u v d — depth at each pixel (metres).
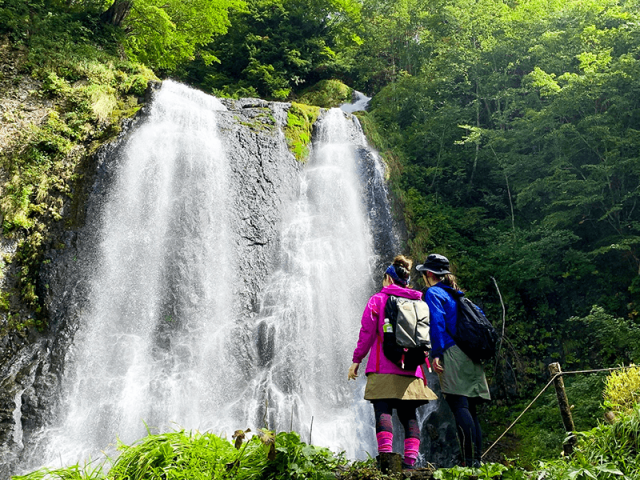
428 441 12.75
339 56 31.95
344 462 3.68
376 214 16.69
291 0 31.12
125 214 13.71
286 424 12.33
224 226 14.20
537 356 14.57
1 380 11.09
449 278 4.68
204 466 3.34
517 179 18.12
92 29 19.05
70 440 10.75
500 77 20.19
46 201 13.55
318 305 14.52
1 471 10.05
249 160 15.37
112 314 12.57
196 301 13.09
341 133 18.69
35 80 15.48
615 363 12.48
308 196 16.34
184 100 16.36
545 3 20.17
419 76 23.38
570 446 4.42
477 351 4.34
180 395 11.89
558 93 16.00
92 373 11.68
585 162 16.75
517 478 3.53
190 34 23.75
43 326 12.10
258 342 13.28
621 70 15.12
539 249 15.65
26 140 14.09
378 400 4.15
